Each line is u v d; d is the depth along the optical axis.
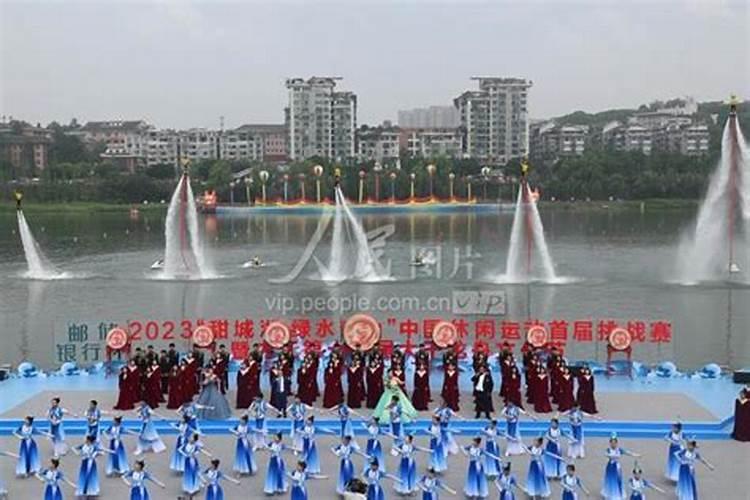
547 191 185.00
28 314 68.12
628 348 41.12
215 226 155.50
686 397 37.28
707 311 67.50
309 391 36.47
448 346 41.62
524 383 38.84
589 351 50.59
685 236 131.50
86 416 30.94
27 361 51.84
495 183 187.00
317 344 42.88
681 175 178.75
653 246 118.19
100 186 183.50
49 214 179.50
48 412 33.41
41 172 193.50
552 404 35.59
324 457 30.94
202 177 196.25
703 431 32.84
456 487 28.00
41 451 31.52
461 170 193.38
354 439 31.30
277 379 34.97
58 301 74.25
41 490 27.80
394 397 33.25
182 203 101.75
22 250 117.75
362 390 36.12
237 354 43.41
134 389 35.59
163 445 31.53
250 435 30.59
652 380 40.66
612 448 26.69
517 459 30.56
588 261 100.25
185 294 77.56
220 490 25.89
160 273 91.38
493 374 41.50
